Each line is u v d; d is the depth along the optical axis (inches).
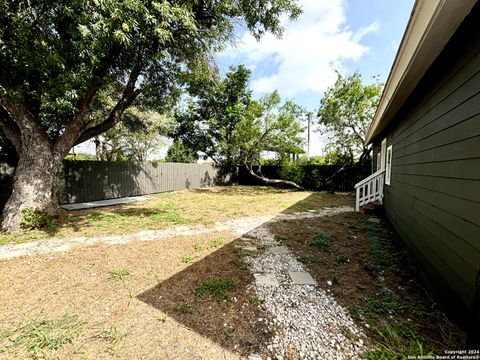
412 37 77.4
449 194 83.8
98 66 164.2
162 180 421.1
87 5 130.5
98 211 243.9
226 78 543.2
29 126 171.9
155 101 264.7
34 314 77.1
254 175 539.8
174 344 66.0
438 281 90.3
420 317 79.3
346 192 445.1
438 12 56.7
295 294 93.1
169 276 106.0
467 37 73.6
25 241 148.6
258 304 86.0
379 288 98.3
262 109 474.9
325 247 146.8
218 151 536.4
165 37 161.9
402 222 156.0
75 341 65.6
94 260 121.3
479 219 65.4
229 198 359.6
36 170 176.2
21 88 159.6
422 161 115.3
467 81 73.8
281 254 135.3
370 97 446.9
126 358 60.6
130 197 352.2
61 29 150.7
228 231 180.5
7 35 134.2
